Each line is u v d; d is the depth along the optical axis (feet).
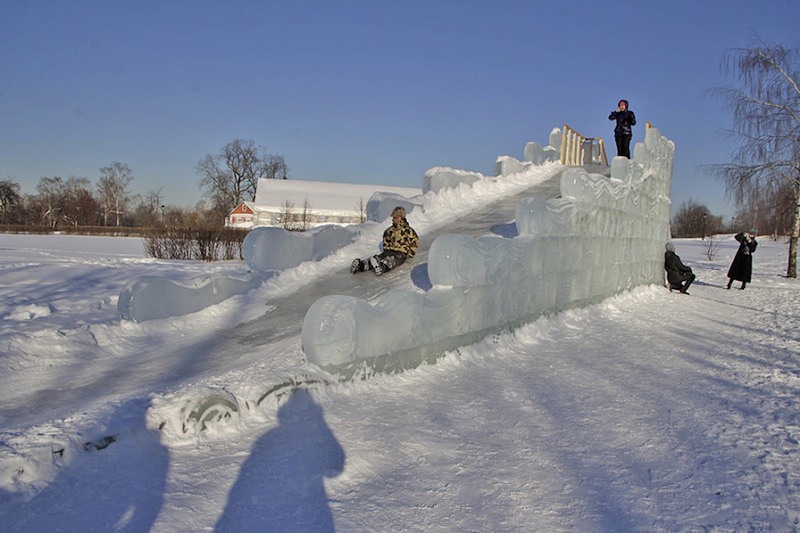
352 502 11.69
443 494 12.20
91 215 292.61
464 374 21.22
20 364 20.17
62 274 45.11
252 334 24.56
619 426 16.40
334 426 14.90
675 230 274.98
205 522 10.59
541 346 26.84
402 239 31.12
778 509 11.81
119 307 24.66
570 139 62.13
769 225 79.82
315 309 17.15
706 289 56.80
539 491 12.46
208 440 13.64
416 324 20.29
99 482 11.45
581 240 34.83
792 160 72.18
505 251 26.00
